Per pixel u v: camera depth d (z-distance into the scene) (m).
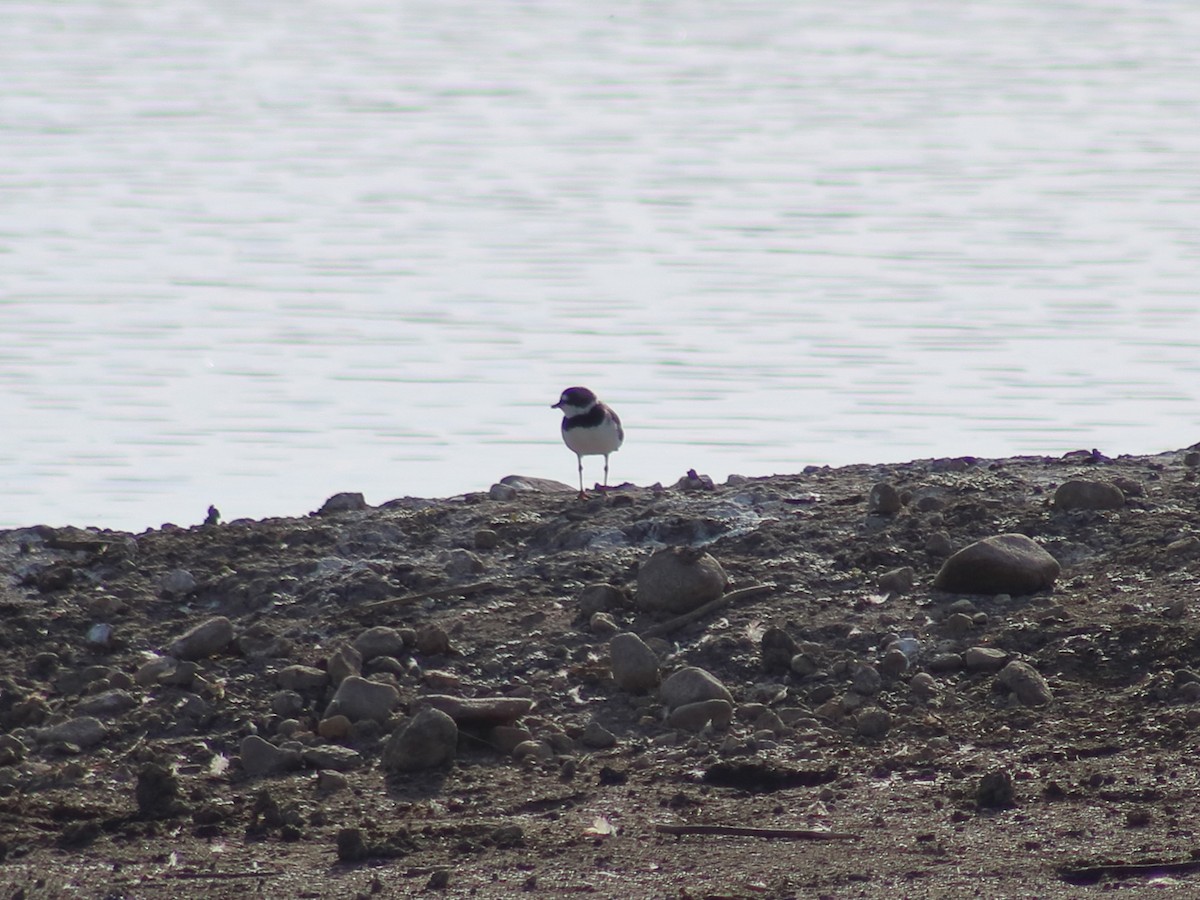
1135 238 41.03
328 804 11.36
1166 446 27.34
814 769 11.47
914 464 17.03
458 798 11.40
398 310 35.75
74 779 11.87
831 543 14.74
